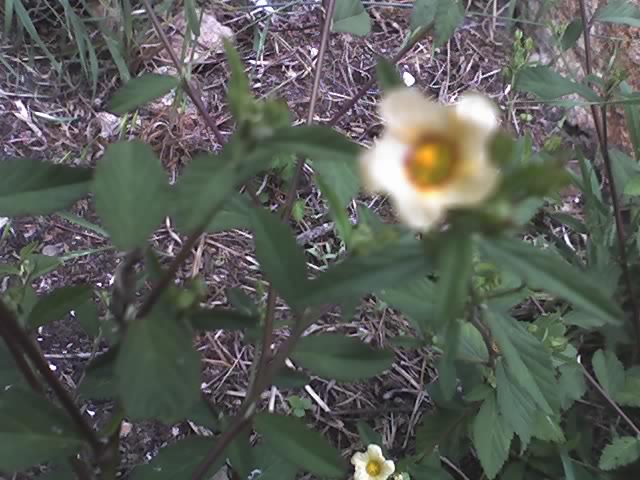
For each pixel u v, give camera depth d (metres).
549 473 0.30
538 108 0.43
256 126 0.15
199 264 0.35
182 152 0.38
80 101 0.39
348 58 0.43
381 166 0.13
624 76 0.29
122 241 0.16
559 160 0.13
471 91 0.43
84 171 0.19
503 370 0.27
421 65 0.43
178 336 0.16
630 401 0.30
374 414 0.33
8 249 0.34
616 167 0.34
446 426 0.30
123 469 0.30
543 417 0.28
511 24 0.46
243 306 0.21
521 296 0.24
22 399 0.19
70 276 0.34
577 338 0.35
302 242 0.37
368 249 0.15
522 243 0.14
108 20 0.40
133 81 0.23
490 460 0.27
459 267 0.14
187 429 0.31
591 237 0.33
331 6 0.28
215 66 0.41
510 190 0.13
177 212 0.15
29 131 0.37
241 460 0.23
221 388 0.32
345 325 0.34
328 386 0.33
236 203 0.22
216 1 0.43
